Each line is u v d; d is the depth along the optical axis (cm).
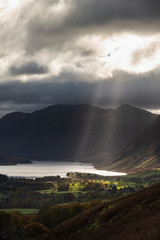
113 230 5841
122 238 5041
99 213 7181
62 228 7362
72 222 7481
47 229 10306
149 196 6625
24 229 10244
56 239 6881
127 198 7356
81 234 6562
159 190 6769
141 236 4616
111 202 7662
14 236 9488
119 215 6425
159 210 5747
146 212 5928
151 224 5019
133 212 6212
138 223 5516
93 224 6738
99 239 5756
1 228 10731
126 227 5644
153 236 4422
